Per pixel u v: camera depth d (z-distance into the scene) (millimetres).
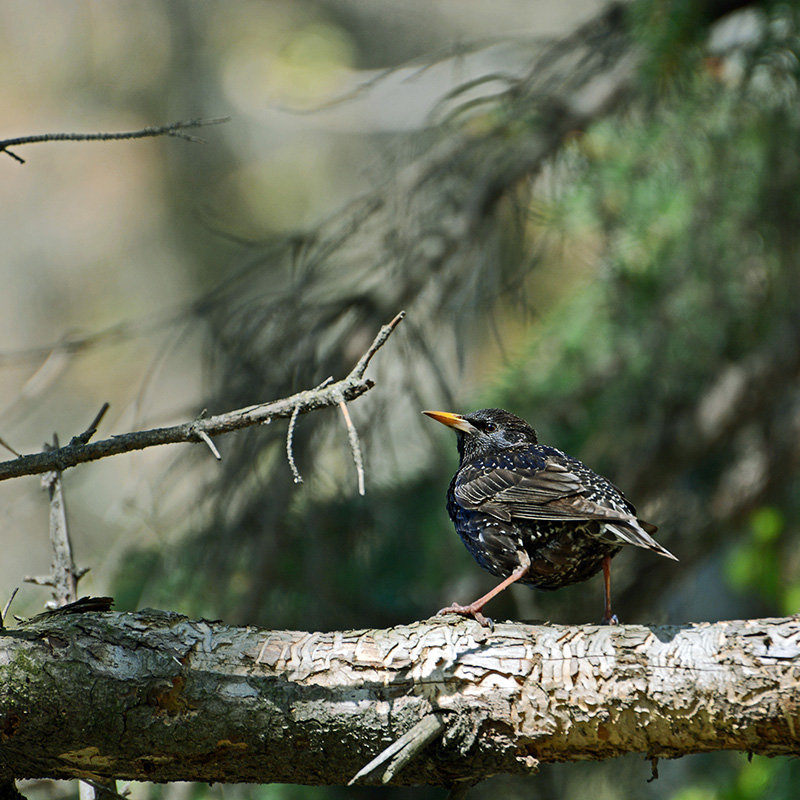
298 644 6184
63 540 7031
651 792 11531
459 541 11031
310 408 5336
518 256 11008
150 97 25234
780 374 11430
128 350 20547
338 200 24484
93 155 24875
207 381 10648
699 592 14477
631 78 11047
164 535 10289
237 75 24375
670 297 11109
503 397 11547
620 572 12344
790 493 12719
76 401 20297
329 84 18531
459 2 25094
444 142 11250
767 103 10508
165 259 24766
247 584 10008
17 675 5969
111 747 6066
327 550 10258
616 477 11695
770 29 10266
